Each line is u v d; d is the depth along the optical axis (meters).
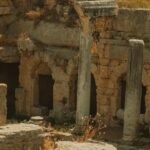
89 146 21.70
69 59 55.34
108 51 52.28
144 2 54.59
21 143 24.23
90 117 50.00
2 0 59.19
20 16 59.66
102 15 49.19
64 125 52.75
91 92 57.19
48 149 25.19
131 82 46.75
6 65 60.22
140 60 46.69
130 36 50.84
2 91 41.50
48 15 57.81
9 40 58.78
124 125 47.28
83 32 49.00
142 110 53.88
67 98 56.06
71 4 56.06
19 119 56.09
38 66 58.38
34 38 58.56
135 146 46.09
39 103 59.41
